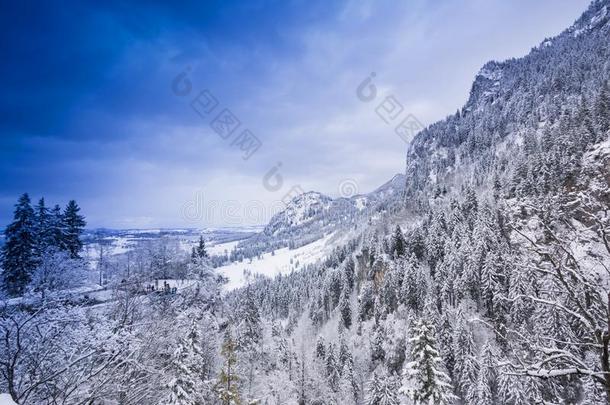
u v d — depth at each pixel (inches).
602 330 284.0
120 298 778.2
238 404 850.1
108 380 534.0
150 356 719.7
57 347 520.1
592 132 3489.2
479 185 5339.6
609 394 274.1
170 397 732.7
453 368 2204.7
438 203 5605.3
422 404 882.1
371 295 3666.3
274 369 2085.4
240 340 1684.3
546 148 4210.1
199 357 915.4
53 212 1606.8
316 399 2326.5
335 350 3107.8
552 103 6491.1
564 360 319.9
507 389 1556.3
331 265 5561.0
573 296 310.0
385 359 2955.2
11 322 492.1
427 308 2605.8
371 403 1892.2
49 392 493.7
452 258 2945.4
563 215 352.5
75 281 885.2
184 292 1355.8
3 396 315.3
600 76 6215.6
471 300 2588.6
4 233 1269.7
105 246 2223.2
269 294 5679.1
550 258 321.7
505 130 7322.8
